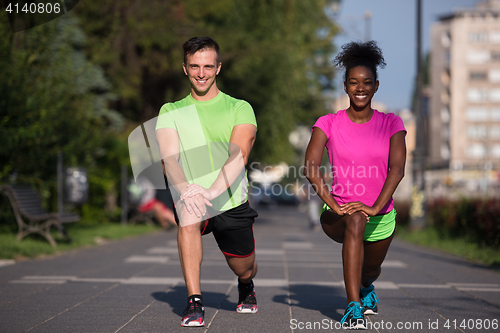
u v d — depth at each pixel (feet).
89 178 100.07
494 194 70.38
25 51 64.18
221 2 143.95
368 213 23.31
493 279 41.37
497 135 532.32
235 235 24.80
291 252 62.54
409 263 52.37
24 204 58.54
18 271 42.78
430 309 28.94
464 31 533.14
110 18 126.93
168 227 106.01
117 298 31.37
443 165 540.11
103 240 76.64
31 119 63.82
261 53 141.49
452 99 536.42
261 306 29.43
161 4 137.28
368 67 24.08
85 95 76.74
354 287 23.29
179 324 24.59
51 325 24.20
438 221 85.20
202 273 42.93
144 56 135.03
